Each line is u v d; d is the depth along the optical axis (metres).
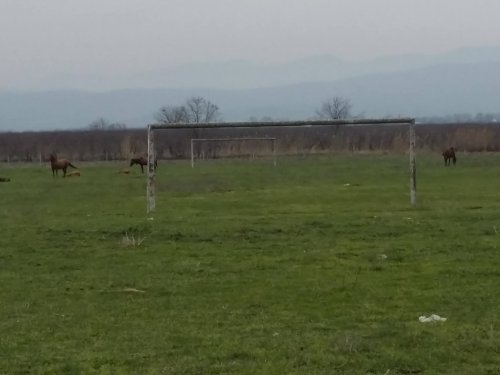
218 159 77.94
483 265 15.25
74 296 13.09
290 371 8.67
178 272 15.22
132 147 85.69
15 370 8.90
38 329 10.78
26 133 118.12
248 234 20.62
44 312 11.89
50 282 14.39
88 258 17.19
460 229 20.72
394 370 8.66
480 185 37.78
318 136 91.81
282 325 10.80
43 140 99.88
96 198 34.50
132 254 17.61
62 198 34.91
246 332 10.45
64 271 15.62
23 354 9.53
